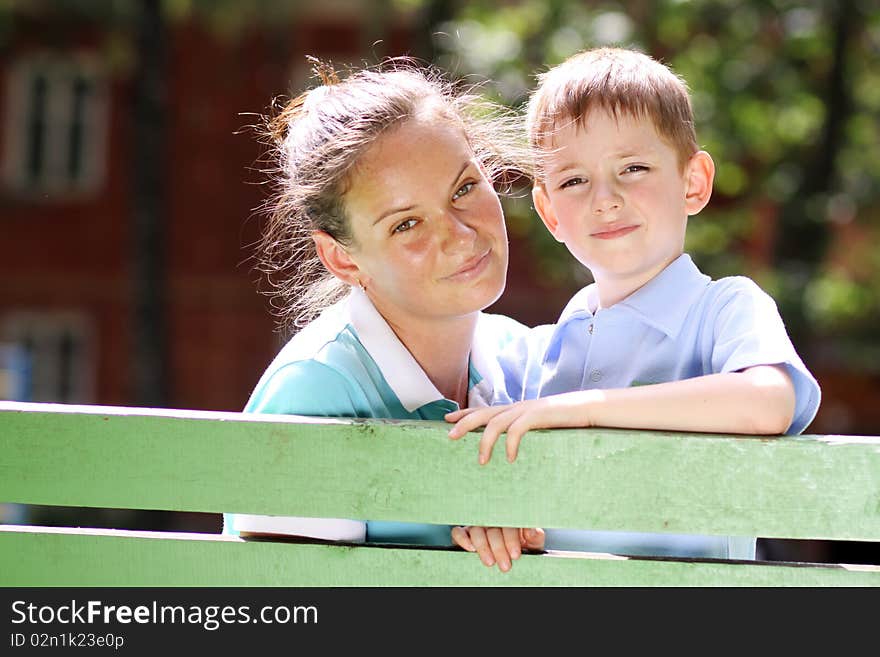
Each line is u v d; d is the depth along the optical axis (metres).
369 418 3.85
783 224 22.61
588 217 4.77
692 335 4.54
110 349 32.44
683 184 4.84
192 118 30.69
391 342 4.38
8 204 32.00
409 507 3.65
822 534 3.48
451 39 20.53
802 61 21.70
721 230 21.61
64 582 3.86
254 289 31.41
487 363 4.80
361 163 4.18
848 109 22.11
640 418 3.62
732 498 3.52
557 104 4.87
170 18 24.94
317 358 4.27
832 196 22.39
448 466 3.63
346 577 3.77
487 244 4.23
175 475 3.74
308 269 5.11
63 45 31.20
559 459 3.59
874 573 3.54
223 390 31.52
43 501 3.77
